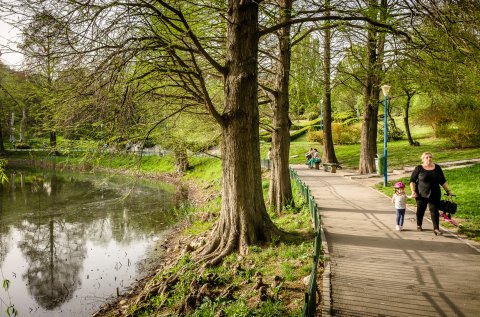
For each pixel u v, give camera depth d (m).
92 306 9.75
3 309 9.98
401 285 6.11
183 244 13.42
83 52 7.46
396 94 27.22
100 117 8.40
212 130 18.39
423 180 8.98
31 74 7.70
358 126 44.28
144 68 8.37
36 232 17.64
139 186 32.19
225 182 9.19
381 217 11.19
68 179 35.91
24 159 47.50
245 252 8.62
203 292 6.99
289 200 13.70
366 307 5.38
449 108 26.94
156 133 10.84
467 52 7.51
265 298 6.19
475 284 6.07
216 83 14.74
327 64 17.44
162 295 7.88
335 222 10.73
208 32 9.89
